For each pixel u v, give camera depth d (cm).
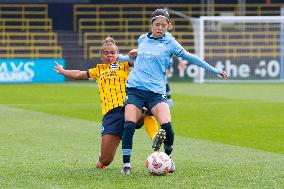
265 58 11350
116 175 2780
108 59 2952
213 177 2741
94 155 3441
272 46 11775
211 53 11531
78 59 11569
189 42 12131
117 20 12312
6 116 5606
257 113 5869
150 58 2827
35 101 7231
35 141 4019
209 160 3284
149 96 2816
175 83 10781
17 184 2591
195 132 4569
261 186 2562
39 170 2927
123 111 2894
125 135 2769
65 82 10844
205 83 10850
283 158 3375
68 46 11694
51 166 3050
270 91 8888
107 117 2909
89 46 11738
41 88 9381
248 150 3706
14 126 4856
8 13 12162
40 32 11969
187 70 11262
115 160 3256
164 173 2756
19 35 11694
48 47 11500
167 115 2795
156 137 2705
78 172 2870
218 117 5547
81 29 12375
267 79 11369
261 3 13000
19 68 10706
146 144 3906
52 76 10888
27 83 10569
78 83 10612
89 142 3994
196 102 7069
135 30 12644
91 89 9156
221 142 4062
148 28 12575
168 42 2856
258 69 11375
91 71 2972
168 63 2872
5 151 3572
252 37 11894
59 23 12306
